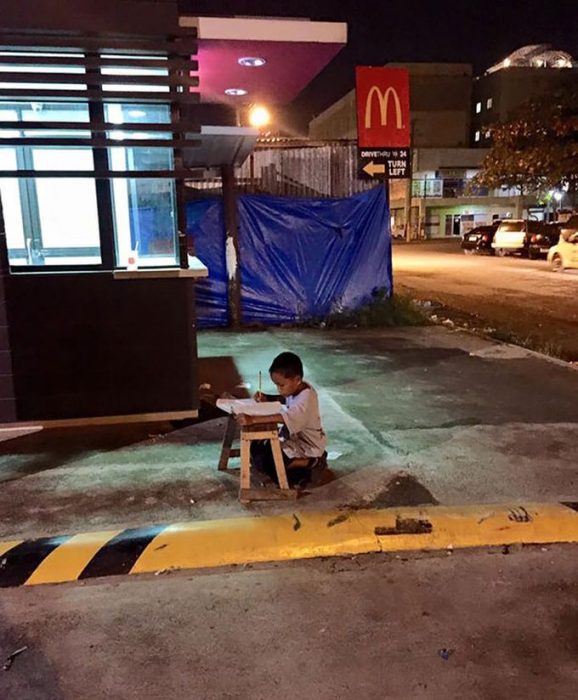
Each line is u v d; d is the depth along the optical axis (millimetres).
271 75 7848
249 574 3348
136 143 5082
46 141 4957
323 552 3520
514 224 28188
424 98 60875
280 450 4055
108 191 5273
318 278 11141
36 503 4094
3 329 5215
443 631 2887
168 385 5586
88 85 5016
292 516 3807
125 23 4930
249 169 11180
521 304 14109
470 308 13594
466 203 53938
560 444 5074
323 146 11164
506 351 8742
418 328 10656
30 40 4848
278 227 10820
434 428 5480
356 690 2537
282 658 2719
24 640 2852
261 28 6316
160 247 5438
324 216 10992
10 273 5191
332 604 3088
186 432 5363
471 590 3193
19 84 4949
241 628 2916
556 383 7000
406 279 19453
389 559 3475
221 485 4320
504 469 4570
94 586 3252
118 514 3924
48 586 3256
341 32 6629
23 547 3508
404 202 54500
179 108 5203
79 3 4848
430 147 58406
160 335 5492
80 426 5488
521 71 57094
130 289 5371
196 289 10578
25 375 5320
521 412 5941
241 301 10867
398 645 2795
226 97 9438
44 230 5273
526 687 2551
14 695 2531
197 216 10414
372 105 10680
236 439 5184
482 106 61219
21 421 5383
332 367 7824
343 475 4457
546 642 2811
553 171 29984
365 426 5539
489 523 3713
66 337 5332
